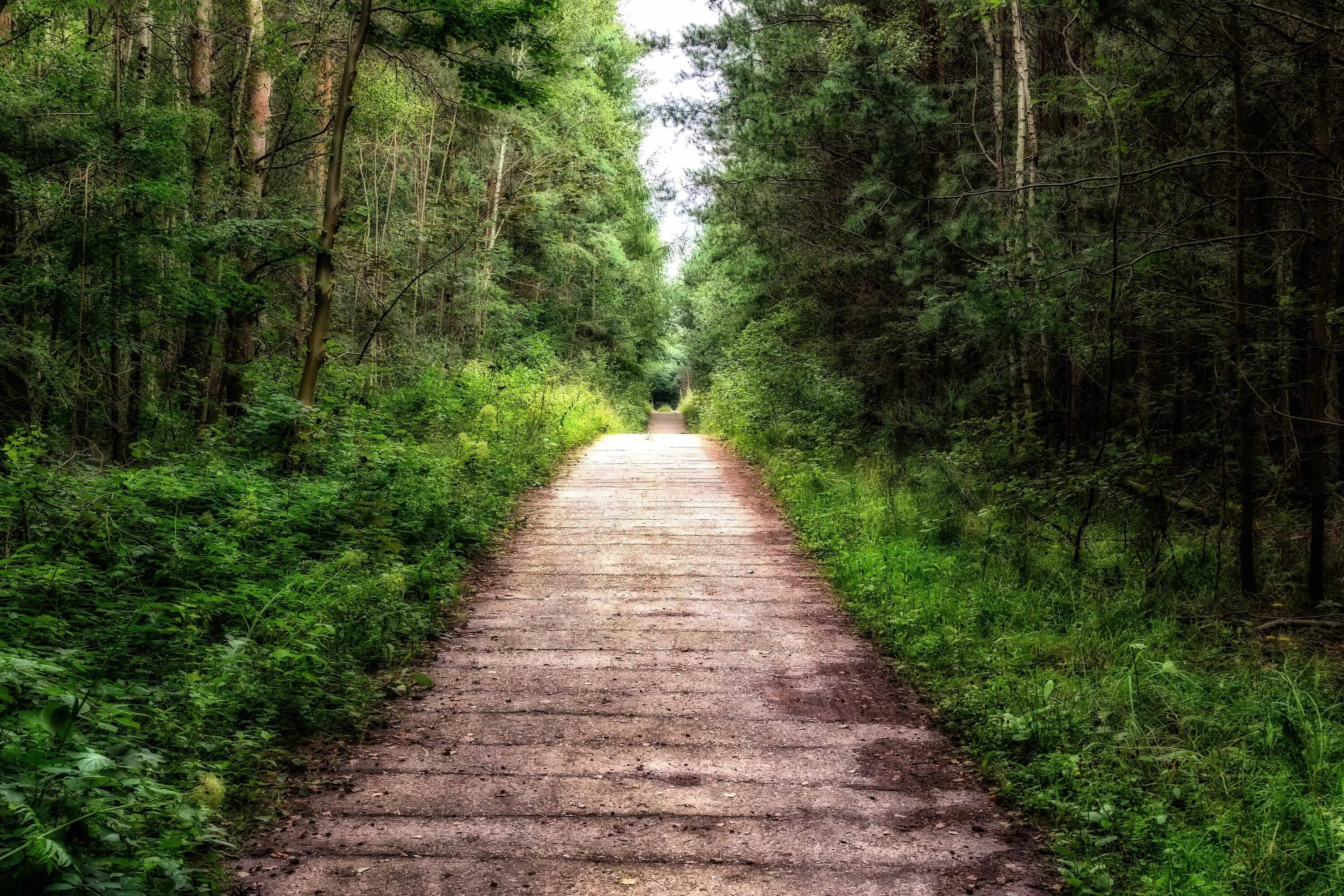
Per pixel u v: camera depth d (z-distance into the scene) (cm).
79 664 403
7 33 1136
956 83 1256
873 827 392
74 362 1052
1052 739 459
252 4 1285
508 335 2573
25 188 1005
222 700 449
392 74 1481
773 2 1328
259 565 661
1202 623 627
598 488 1350
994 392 1184
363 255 1186
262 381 1093
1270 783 393
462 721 515
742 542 1002
